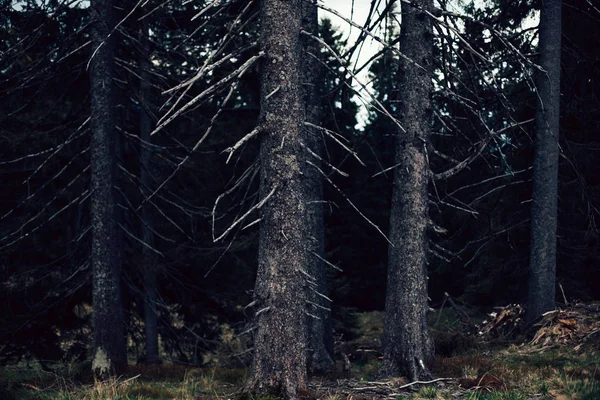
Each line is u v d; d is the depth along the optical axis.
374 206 30.19
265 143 8.10
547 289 12.56
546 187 12.73
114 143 11.97
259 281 8.05
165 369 11.47
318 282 11.49
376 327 22.27
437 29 9.43
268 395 7.65
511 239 15.96
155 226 16.23
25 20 11.89
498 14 13.18
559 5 12.78
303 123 8.20
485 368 9.38
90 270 13.55
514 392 7.86
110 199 11.72
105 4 11.76
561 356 10.11
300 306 7.99
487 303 19.64
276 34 8.07
